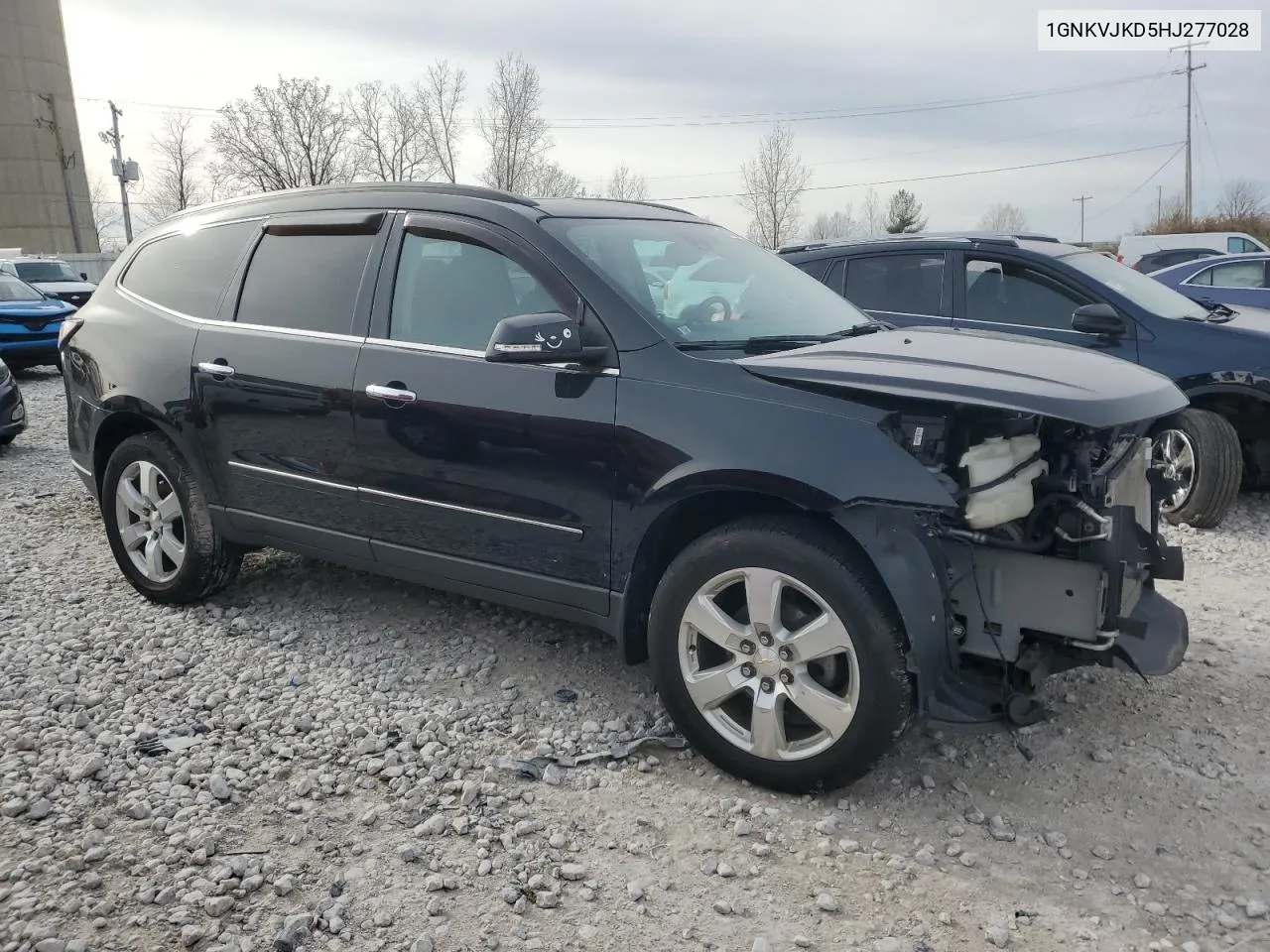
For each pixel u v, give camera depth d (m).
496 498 3.61
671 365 3.27
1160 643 3.35
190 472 4.57
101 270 40.19
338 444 3.99
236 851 2.83
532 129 44.78
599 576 3.44
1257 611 4.82
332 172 48.22
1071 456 3.12
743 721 3.24
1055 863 2.84
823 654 2.98
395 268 3.96
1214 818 3.06
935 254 6.98
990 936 2.52
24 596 4.88
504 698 3.81
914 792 3.19
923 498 2.76
